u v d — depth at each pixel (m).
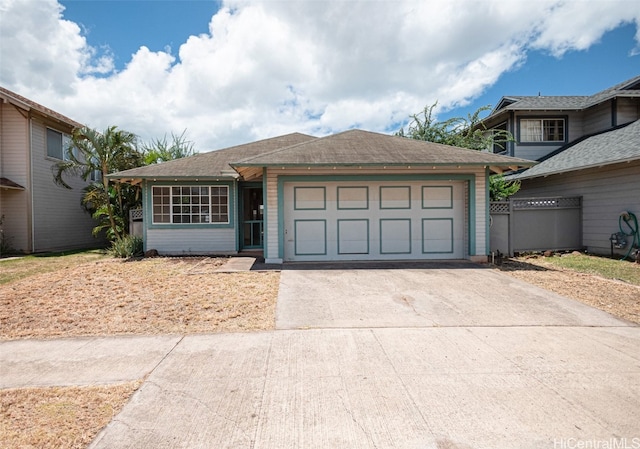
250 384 3.24
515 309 5.58
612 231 10.92
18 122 13.73
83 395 3.07
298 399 2.98
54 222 15.15
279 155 9.39
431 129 17.20
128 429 2.58
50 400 2.99
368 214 9.93
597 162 10.52
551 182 13.39
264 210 9.53
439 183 10.00
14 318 5.24
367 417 2.72
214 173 11.77
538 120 15.77
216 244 12.33
